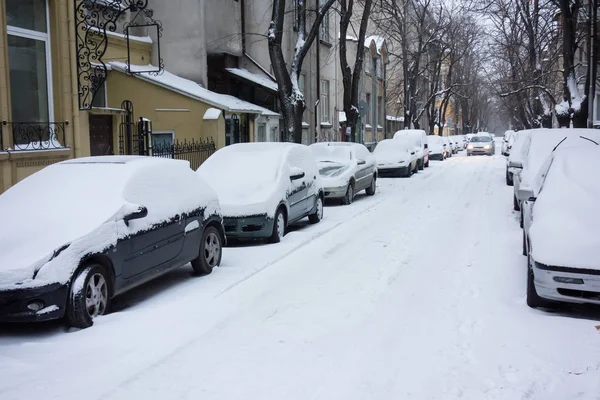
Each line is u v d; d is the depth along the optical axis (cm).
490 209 1516
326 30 3072
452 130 9419
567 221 677
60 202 679
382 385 483
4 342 591
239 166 1158
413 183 2292
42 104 1103
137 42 1773
